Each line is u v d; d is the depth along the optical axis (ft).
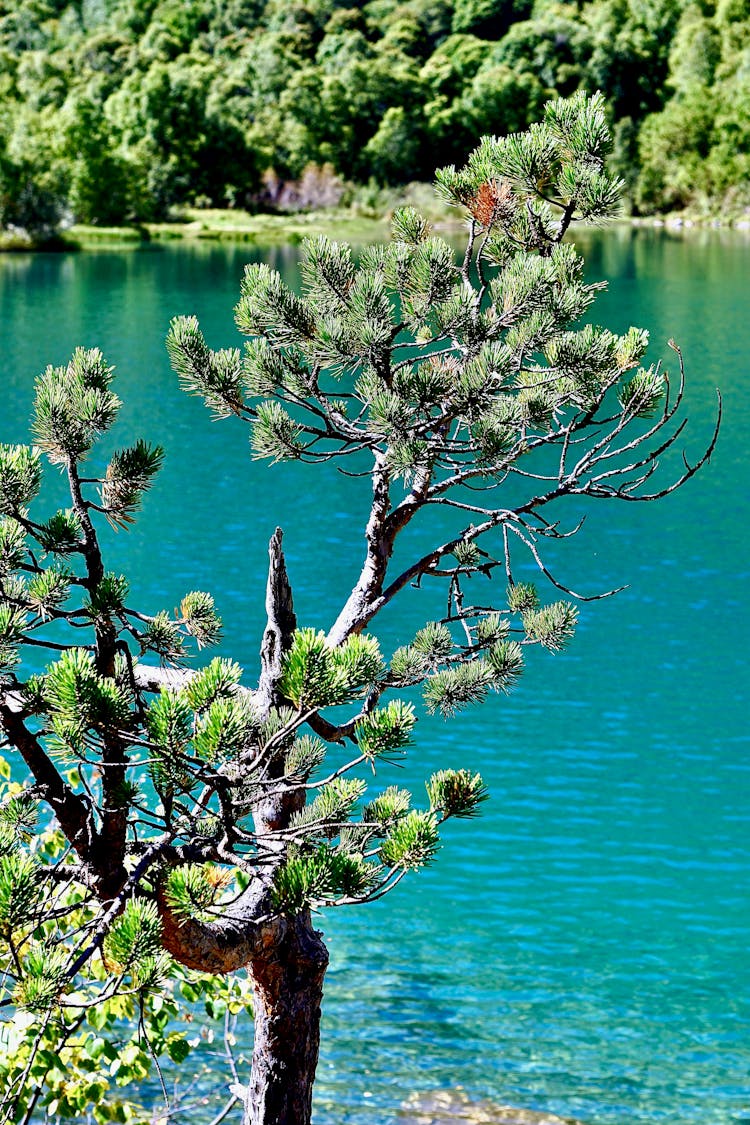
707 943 61.11
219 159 647.15
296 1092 34.60
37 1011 24.27
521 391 36.32
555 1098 49.78
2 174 514.68
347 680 24.88
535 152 36.50
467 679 34.81
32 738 28.76
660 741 83.87
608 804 74.95
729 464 168.04
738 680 94.53
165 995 36.14
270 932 32.42
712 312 305.94
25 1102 32.27
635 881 66.49
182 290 361.51
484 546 132.16
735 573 122.01
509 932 61.87
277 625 33.42
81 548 29.96
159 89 634.84
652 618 108.99
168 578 118.32
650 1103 49.34
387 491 36.76
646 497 36.29
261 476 163.02
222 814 26.61
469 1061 51.75
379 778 78.18
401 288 36.63
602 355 34.37
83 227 556.51
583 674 95.76
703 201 643.04
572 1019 54.95
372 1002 55.52
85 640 93.66
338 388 174.19
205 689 25.31
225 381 36.14
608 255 469.57
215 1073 50.55
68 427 29.81
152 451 31.50
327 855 26.50
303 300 36.35
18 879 23.07
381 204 649.61
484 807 74.59
